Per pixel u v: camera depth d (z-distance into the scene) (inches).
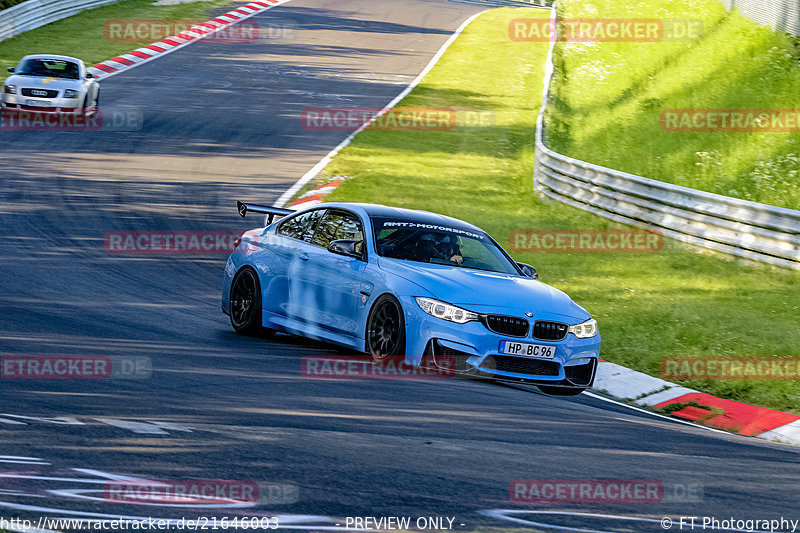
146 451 706.8
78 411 825.5
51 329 1262.3
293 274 1344.7
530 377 1159.6
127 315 1450.5
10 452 670.5
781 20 3567.9
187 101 4116.6
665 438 998.4
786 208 2246.6
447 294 1161.4
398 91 4763.8
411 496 645.9
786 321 1700.3
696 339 1579.7
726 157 2748.5
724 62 3627.0
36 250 1914.4
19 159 2859.3
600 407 1177.4
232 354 1212.5
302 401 951.6
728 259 2161.7
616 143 3218.5
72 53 4916.3
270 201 2669.8
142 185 2699.3
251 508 585.0
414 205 2753.4
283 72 4992.6
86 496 579.2
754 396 1309.1
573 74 4330.7
